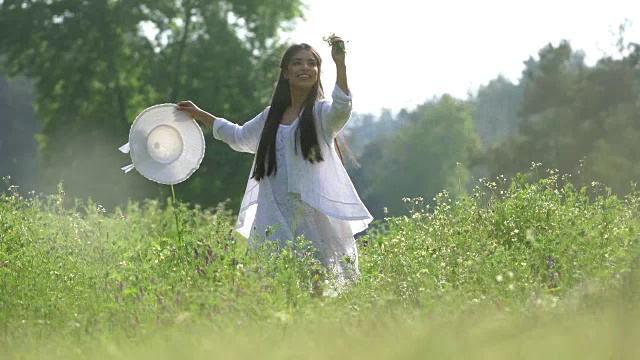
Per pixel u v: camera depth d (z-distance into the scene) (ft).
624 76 319.27
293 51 37.29
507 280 30.35
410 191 481.87
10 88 415.44
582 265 33.65
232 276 31.40
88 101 224.12
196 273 32.35
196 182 210.79
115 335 22.86
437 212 45.96
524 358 15.20
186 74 222.69
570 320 18.98
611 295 22.11
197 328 21.61
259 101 219.61
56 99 225.35
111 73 221.66
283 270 30.53
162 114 41.04
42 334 24.18
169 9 225.35
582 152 312.50
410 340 16.48
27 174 415.44
